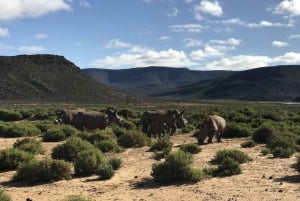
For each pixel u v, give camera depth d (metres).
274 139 22.28
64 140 27.09
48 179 15.44
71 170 17.20
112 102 169.50
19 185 15.05
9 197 12.27
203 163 17.95
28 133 30.95
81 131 29.45
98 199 12.81
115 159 17.52
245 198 12.28
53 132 27.09
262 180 14.43
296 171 15.66
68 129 28.17
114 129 30.00
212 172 15.70
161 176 14.88
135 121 39.78
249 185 13.81
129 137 24.28
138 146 24.20
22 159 17.83
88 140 24.92
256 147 23.00
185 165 14.86
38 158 20.02
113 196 13.15
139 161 19.17
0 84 172.12
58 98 168.62
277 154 19.17
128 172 16.72
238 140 26.59
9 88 170.38
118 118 31.70
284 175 15.09
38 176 15.41
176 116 30.59
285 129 28.61
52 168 15.66
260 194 12.64
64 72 197.50
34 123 37.72
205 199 12.38
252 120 39.56
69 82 188.25
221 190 13.33
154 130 28.64
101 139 24.80
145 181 15.09
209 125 24.80
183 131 32.22
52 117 50.47
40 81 182.25
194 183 14.44
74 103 152.75
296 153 19.98
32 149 21.20
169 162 14.93
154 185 14.46
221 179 14.87
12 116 50.91
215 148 22.80
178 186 14.16
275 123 34.59
